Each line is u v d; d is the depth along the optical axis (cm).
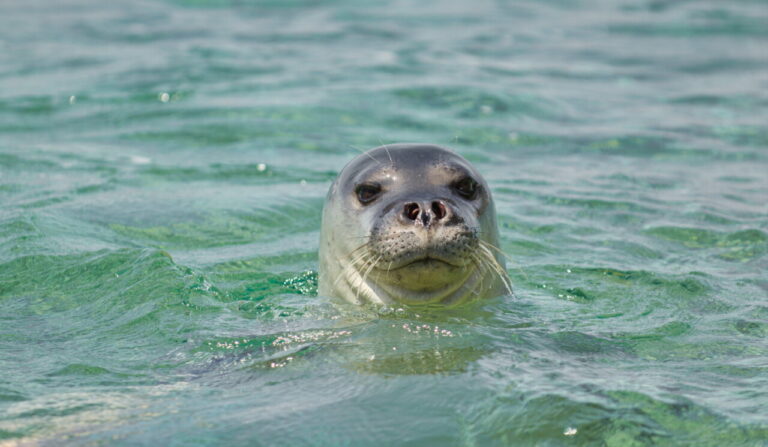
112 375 1784
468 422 1446
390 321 2033
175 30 7175
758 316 2175
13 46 6481
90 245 2731
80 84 5328
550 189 3603
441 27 7556
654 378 1662
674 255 2831
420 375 1655
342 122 4559
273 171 3759
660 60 6581
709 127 4756
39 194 3303
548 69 6106
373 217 2130
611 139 4478
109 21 7569
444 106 4925
